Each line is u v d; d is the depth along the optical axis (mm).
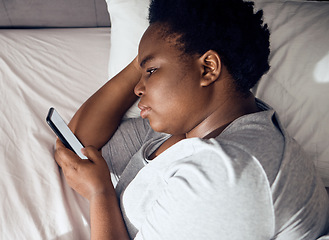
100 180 632
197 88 493
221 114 522
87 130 750
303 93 740
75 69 1046
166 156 532
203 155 441
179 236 434
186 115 518
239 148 430
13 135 779
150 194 560
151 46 493
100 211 594
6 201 650
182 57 477
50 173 721
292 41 765
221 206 406
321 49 746
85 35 1218
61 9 1268
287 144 458
